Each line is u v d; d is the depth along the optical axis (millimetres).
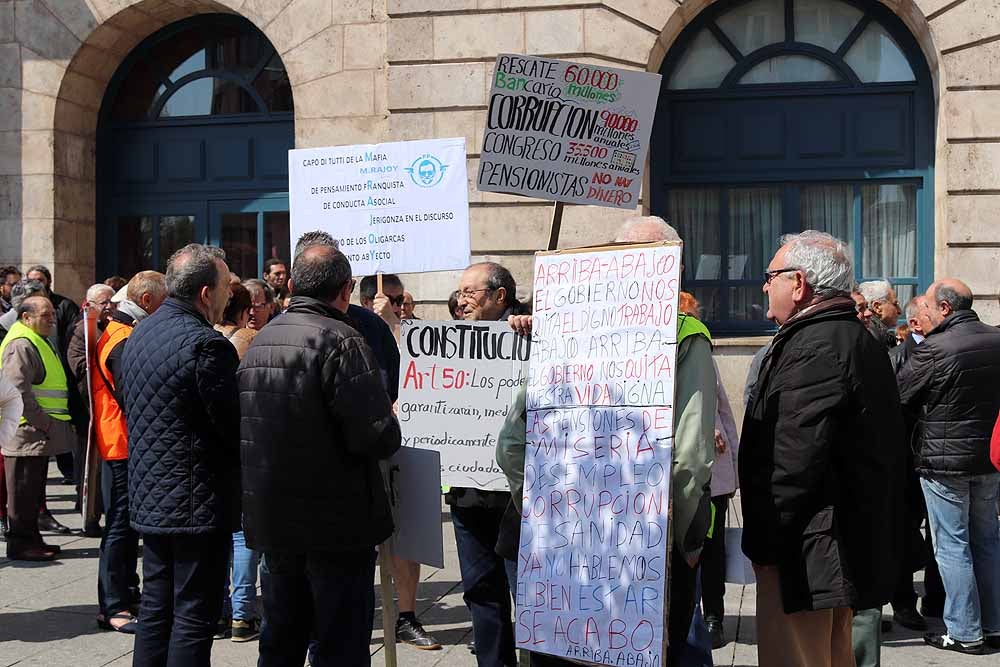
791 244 3693
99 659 5246
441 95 10211
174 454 4262
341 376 3738
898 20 10219
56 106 11586
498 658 4434
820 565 3445
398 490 4168
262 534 3785
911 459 5473
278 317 3924
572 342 3652
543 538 3611
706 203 10695
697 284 10734
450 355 4676
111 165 12266
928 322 5543
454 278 10133
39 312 7367
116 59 12016
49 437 7227
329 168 5828
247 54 11953
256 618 5688
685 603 3537
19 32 11617
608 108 4375
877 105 10297
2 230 11641
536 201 10062
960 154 9531
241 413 3871
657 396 3422
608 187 4414
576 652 3496
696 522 3436
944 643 5418
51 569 7008
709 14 10531
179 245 12148
